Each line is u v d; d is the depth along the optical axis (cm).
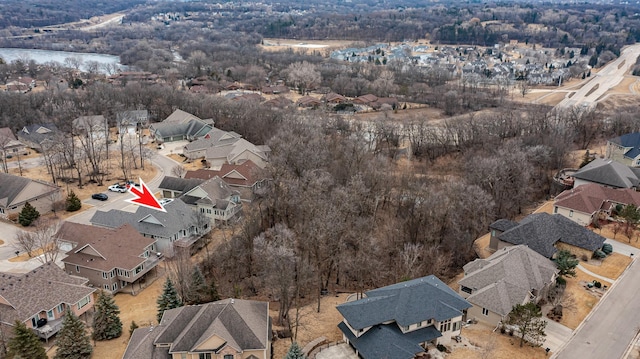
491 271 5944
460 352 5019
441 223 7606
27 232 7869
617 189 8425
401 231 7775
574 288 6197
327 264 7006
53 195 8944
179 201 8188
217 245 7831
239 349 4588
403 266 6875
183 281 6088
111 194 9725
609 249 7056
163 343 4638
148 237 7462
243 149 10850
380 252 7144
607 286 6228
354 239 7162
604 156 11281
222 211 8362
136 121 14462
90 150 11344
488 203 7719
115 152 12244
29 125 13500
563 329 5406
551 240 6894
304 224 7144
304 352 5041
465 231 7525
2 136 12012
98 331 5350
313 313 5962
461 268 7156
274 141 10794
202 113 14850
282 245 6234
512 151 9688
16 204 8469
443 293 5412
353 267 6712
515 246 6556
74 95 15650
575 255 6806
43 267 5841
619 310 5741
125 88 16712
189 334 4631
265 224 8181
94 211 8888
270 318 5675
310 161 9131
